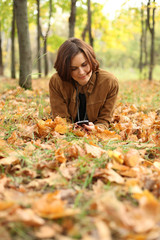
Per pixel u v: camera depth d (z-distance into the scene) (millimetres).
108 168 1604
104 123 2623
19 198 1271
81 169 1614
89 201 1230
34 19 10008
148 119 3002
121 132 2508
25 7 5086
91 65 2287
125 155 1754
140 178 1531
